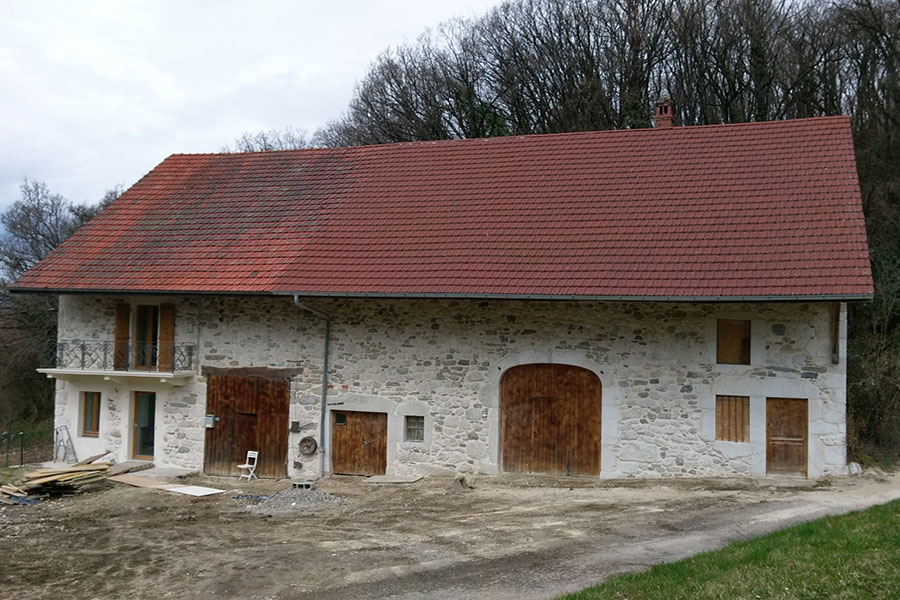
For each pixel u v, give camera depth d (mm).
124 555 9281
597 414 12648
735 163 13719
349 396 13672
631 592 6473
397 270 13047
